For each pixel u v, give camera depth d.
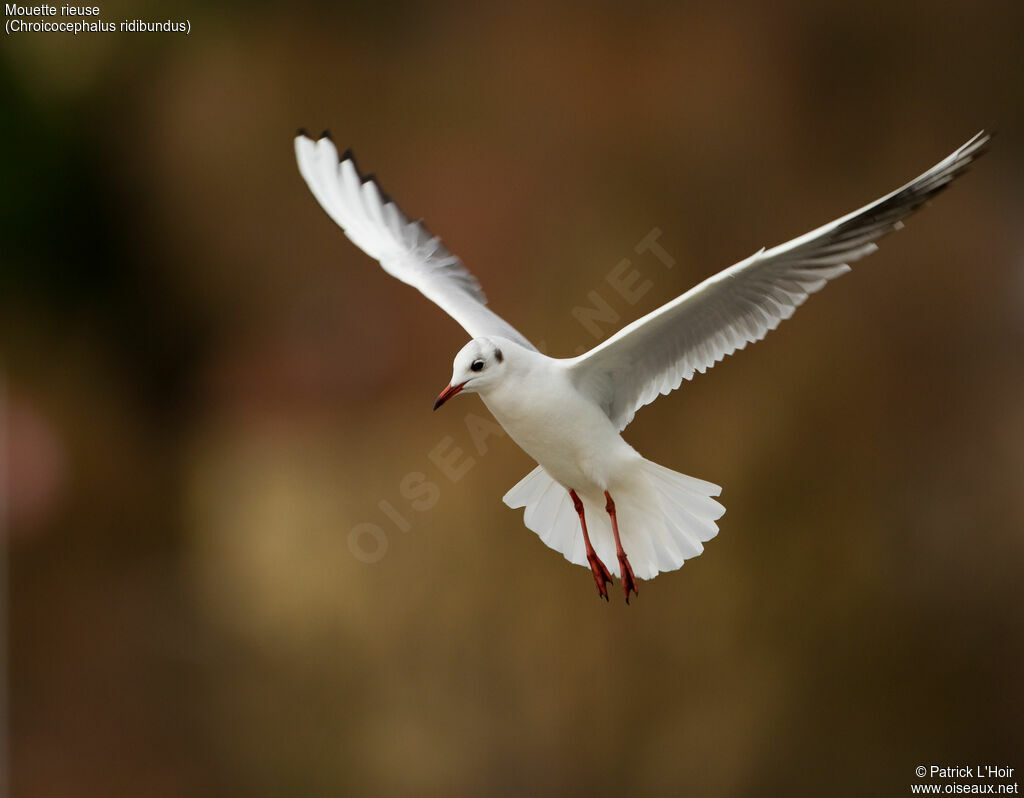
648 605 11.03
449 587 11.32
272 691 11.73
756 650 11.13
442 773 10.80
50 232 15.45
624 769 10.72
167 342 15.34
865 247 5.83
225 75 15.21
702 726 10.82
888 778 10.90
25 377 15.14
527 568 11.10
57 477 14.52
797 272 5.86
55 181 15.34
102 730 12.27
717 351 6.18
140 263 15.47
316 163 7.67
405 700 11.11
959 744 11.14
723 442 11.81
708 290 5.74
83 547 14.16
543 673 10.88
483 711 10.90
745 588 11.27
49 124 15.26
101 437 14.85
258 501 13.30
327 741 11.28
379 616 11.50
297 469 13.36
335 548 12.31
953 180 5.86
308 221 15.05
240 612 12.57
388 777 10.91
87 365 15.23
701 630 11.04
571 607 10.96
